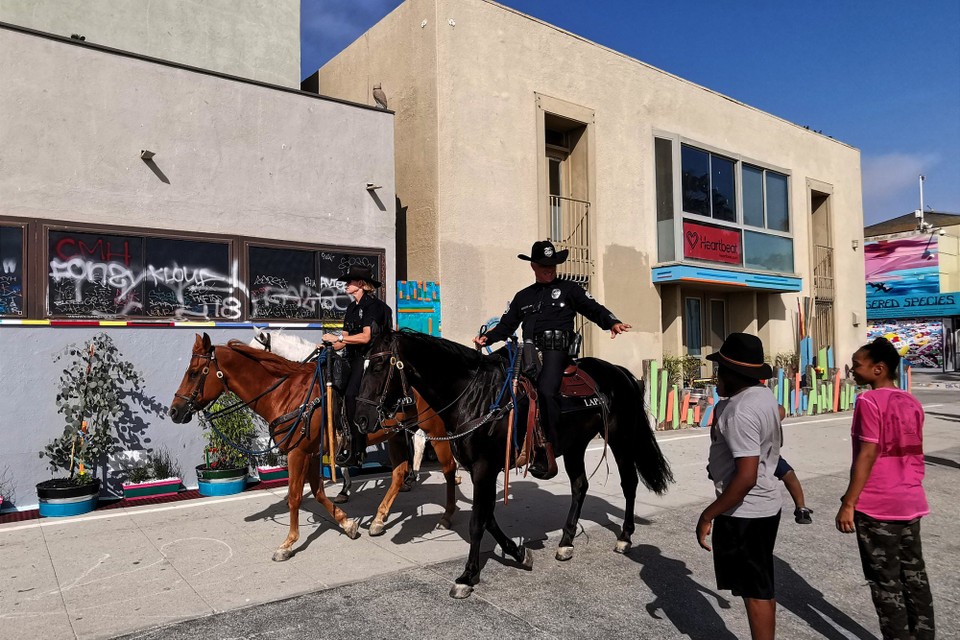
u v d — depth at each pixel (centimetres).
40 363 698
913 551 349
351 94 1235
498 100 1103
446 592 470
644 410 605
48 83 714
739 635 402
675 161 1368
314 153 902
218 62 1115
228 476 760
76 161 728
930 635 348
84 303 732
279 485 809
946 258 2948
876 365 363
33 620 421
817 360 1736
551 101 1180
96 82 743
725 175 1512
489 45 1095
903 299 3058
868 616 430
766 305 1664
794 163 1736
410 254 1070
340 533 618
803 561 538
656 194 1380
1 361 678
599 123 1266
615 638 398
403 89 1091
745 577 321
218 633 403
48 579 492
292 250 880
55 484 670
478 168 1070
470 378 506
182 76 801
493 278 1080
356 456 591
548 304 548
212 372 588
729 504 314
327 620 422
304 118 895
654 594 467
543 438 507
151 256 776
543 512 696
